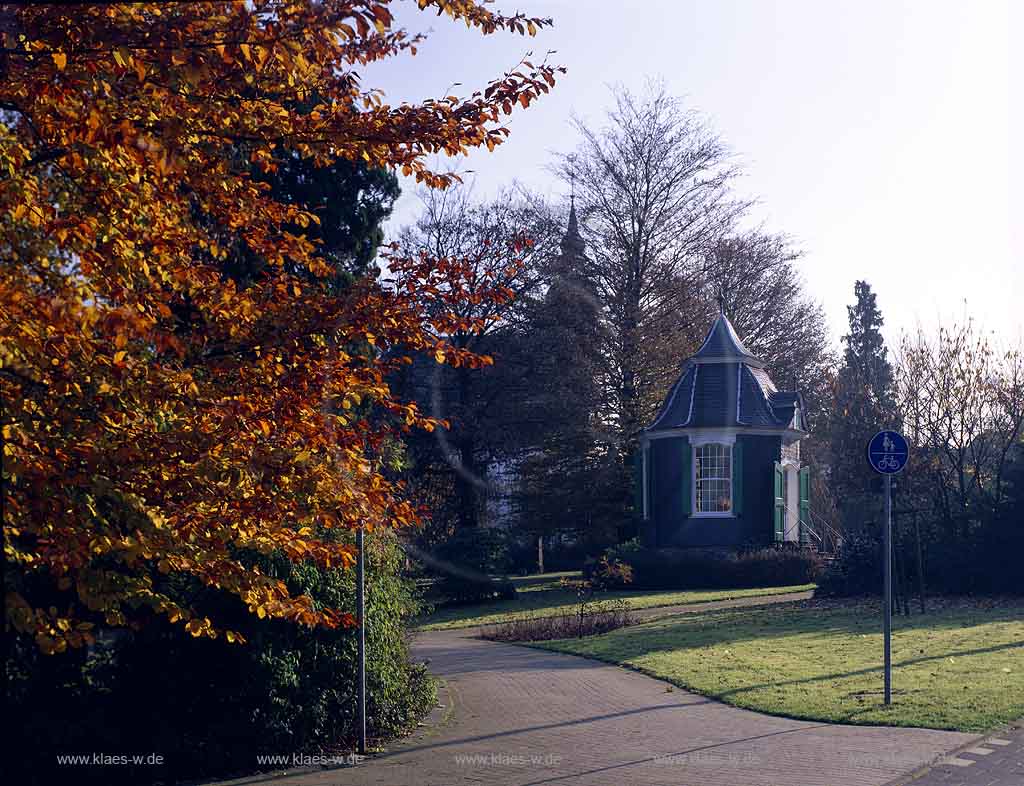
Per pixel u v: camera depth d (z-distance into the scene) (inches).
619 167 1583.4
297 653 404.5
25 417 262.7
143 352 301.1
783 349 1959.9
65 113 276.4
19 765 352.5
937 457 1222.3
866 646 707.4
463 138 318.3
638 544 1477.6
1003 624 808.9
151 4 261.1
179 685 384.8
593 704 531.2
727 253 1699.1
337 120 316.2
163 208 320.2
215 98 300.4
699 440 1508.4
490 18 321.7
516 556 2080.5
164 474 280.7
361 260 861.8
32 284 287.3
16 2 252.2
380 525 352.2
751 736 421.7
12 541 301.9
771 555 1397.6
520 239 402.9
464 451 1614.2
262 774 379.2
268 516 292.8
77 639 268.1
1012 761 355.6
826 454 2022.6
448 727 474.6
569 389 1510.8
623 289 1573.6
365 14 279.1
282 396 302.0
